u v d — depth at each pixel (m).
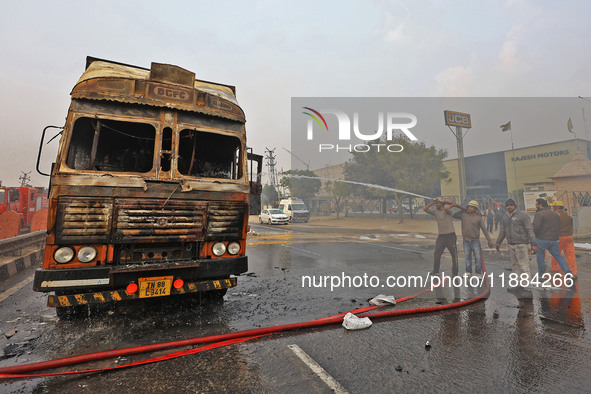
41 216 10.52
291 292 5.20
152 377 2.48
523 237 5.46
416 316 3.98
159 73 3.95
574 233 12.70
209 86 4.80
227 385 2.37
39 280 2.96
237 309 4.25
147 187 3.51
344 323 3.62
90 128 3.65
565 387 2.35
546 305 4.39
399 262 8.10
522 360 2.78
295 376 2.51
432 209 6.48
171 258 3.67
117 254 3.41
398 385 2.38
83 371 2.53
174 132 3.91
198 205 3.77
